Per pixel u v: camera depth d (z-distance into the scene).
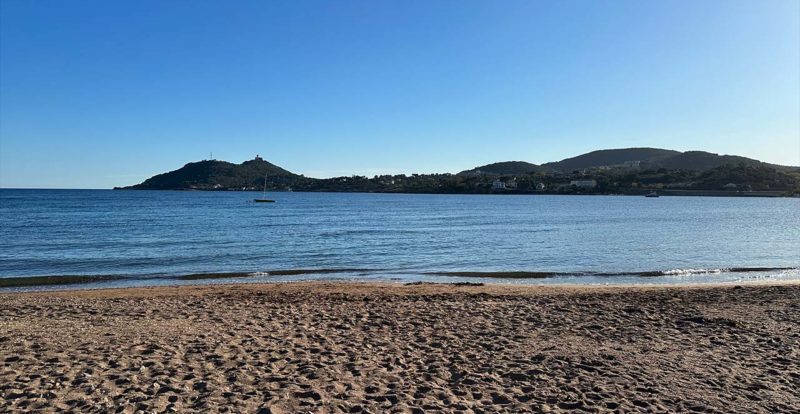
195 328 10.21
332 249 32.22
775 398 6.61
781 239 38.72
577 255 29.45
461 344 9.20
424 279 21.02
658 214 78.25
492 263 26.33
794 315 11.55
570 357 8.39
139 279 20.67
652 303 13.26
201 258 27.62
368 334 9.91
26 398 6.19
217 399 6.26
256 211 84.69
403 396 6.51
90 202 113.25
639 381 7.25
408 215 75.38
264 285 18.45
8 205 96.00
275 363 7.86
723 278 21.39
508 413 6.08
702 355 8.50
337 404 6.20
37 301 13.92
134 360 7.84
